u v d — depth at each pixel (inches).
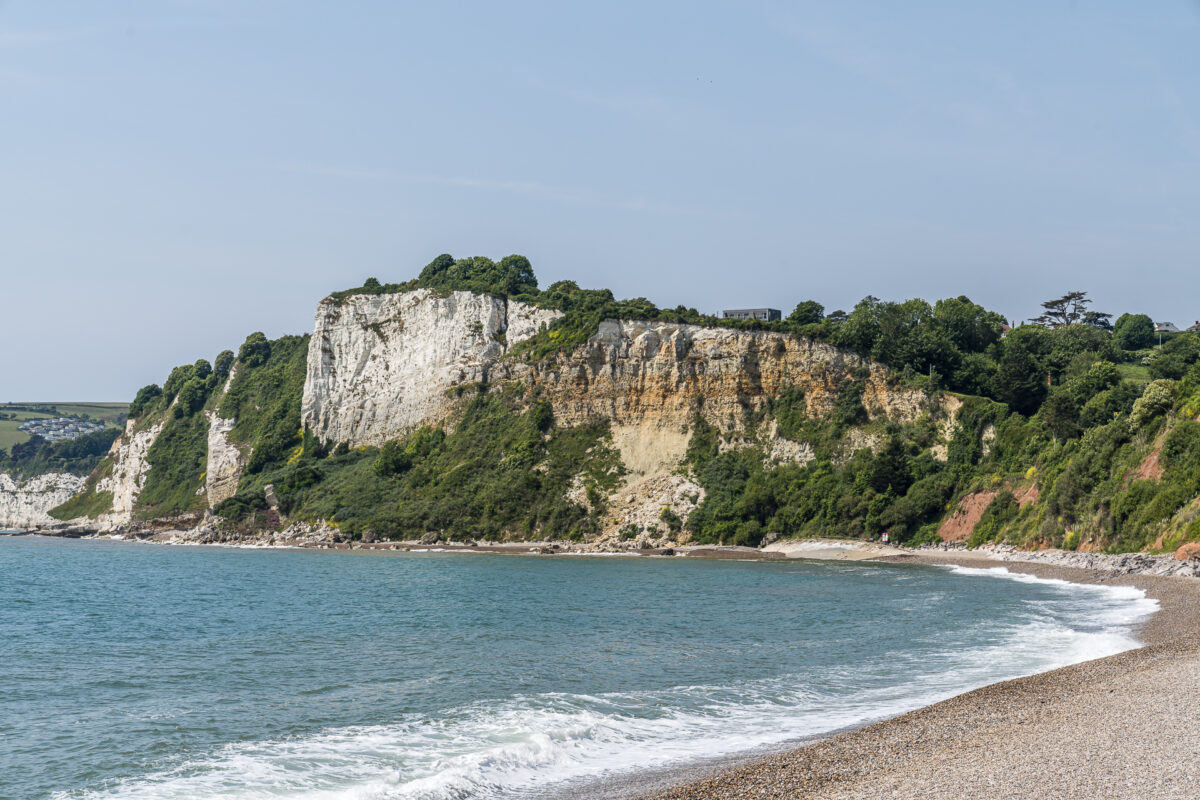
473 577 3553.2
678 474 5324.8
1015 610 2155.5
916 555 4074.8
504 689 1391.5
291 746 1084.5
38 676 1541.6
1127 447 3346.5
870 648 1718.8
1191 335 5659.5
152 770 1003.9
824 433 5172.2
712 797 805.9
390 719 1208.2
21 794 936.3
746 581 3240.7
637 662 1614.2
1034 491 3907.5
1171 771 751.7
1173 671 1198.9
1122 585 2527.1
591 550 4992.6
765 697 1306.6
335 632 2052.2
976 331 5743.1
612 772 951.6
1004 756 840.9
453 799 876.6
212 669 1596.9
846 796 757.3
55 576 3715.6
